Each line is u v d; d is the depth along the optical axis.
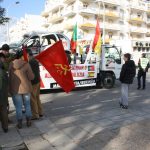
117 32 58.00
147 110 8.88
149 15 65.44
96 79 14.23
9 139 6.12
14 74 6.68
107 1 55.09
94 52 14.06
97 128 6.79
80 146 5.61
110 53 14.68
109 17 56.25
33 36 14.20
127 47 56.47
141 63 13.98
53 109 9.38
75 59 13.73
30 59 7.57
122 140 5.87
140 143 5.67
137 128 6.71
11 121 7.51
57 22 61.69
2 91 6.40
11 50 13.20
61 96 12.15
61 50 6.20
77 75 13.55
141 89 14.17
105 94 12.59
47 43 14.10
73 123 7.32
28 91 6.84
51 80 12.65
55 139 6.08
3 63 6.56
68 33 53.28
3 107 6.52
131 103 10.16
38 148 5.57
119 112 8.59
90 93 12.95
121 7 59.03
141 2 62.66
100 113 8.48
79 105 10.01
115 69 14.84
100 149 5.41
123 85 9.12
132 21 60.50
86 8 51.72
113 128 6.74
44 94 12.80
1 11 17.16
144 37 63.41
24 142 5.93
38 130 6.75
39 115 8.03
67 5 56.41
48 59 6.16
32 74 6.86
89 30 52.47
